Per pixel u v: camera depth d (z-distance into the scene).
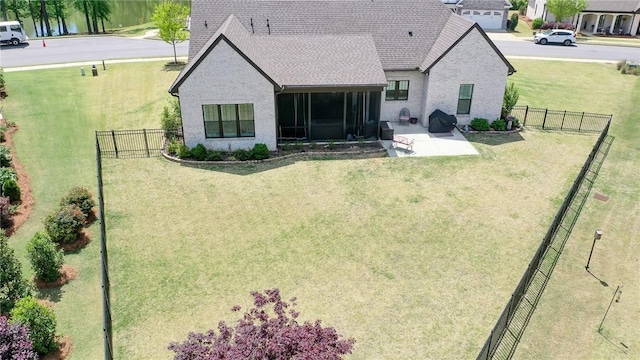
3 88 33.84
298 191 22.39
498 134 28.64
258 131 25.41
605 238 19.11
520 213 20.75
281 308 11.66
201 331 14.71
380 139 27.59
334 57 27.12
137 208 20.97
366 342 14.27
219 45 23.17
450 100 28.69
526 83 38.34
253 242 18.89
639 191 22.69
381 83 25.86
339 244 18.78
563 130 29.53
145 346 14.21
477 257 18.00
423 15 30.97
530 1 67.81
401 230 19.61
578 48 50.81
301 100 26.58
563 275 17.03
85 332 14.79
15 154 25.30
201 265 17.59
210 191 22.36
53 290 16.44
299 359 9.77
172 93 24.14
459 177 23.67
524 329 14.68
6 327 12.71
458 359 13.74
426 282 16.75
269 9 30.22
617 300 15.86
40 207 21.08
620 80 39.62
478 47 27.28
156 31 58.91
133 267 17.45
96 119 30.22
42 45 49.41
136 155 25.61
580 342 14.21
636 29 57.91
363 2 31.12
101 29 80.94
